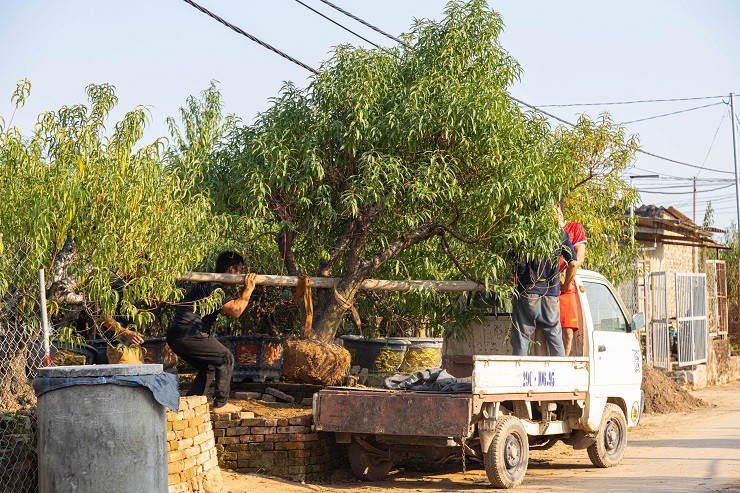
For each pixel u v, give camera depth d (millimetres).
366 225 9602
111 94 7414
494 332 10094
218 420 8242
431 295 9836
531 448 9727
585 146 13688
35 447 6102
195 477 7082
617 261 14633
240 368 10977
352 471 8562
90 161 6789
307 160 9070
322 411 8141
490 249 9508
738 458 10164
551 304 9250
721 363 23547
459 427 7379
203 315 7801
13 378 6719
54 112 6859
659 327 20375
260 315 12297
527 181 8859
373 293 11023
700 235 23031
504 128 9188
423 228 9664
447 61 9500
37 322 6551
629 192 14172
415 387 8336
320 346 9398
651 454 10609
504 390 7766
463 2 9672
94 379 5352
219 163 9820
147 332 11734
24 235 6457
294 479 8109
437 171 9016
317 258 10594
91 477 5285
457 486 8188
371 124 9297
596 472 9211
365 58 9477
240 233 9664
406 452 8523
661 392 16438
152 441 5555
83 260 6887
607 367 9562
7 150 6523
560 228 9367
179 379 10641
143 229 6875
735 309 28797
